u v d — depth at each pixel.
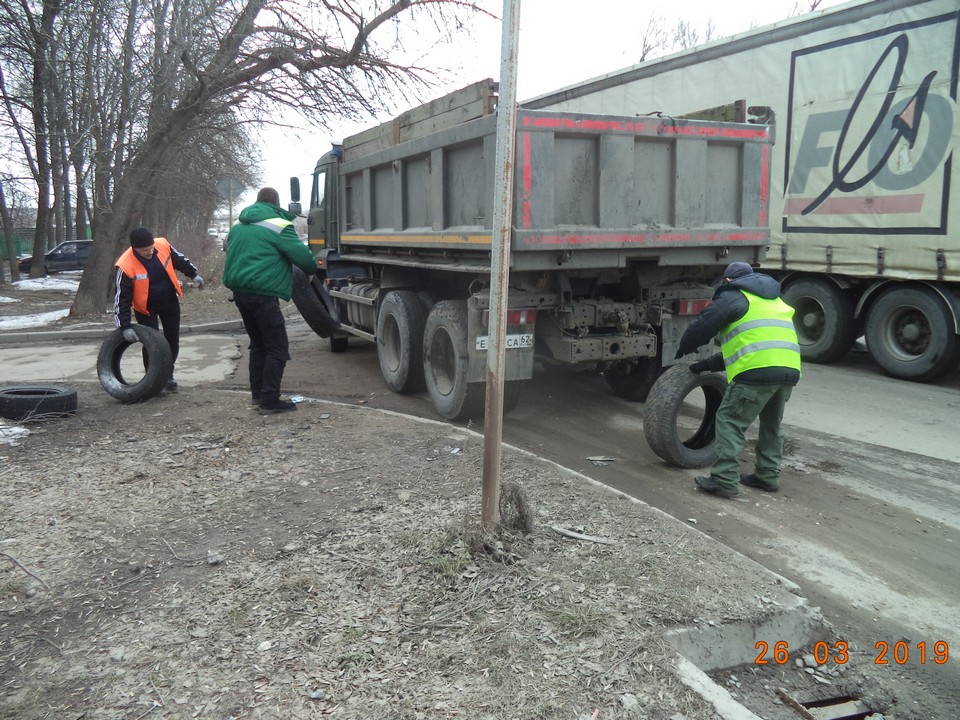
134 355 10.34
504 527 3.54
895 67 8.01
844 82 8.53
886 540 4.27
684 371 5.35
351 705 2.47
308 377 8.84
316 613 3.02
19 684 2.62
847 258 8.75
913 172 7.95
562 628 2.88
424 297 7.64
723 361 5.01
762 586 3.29
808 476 5.31
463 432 5.71
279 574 3.34
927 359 8.13
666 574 3.33
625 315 6.33
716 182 6.37
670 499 4.87
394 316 7.79
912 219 8.02
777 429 4.95
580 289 6.62
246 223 6.19
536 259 5.65
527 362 6.15
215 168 21.33
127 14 14.96
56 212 37.47
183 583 3.31
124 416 6.32
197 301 17.61
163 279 7.02
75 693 2.56
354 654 2.73
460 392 6.39
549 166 5.52
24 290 22.59
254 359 6.56
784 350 4.68
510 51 3.08
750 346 4.70
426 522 3.82
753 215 6.51
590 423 6.75
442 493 4.28
